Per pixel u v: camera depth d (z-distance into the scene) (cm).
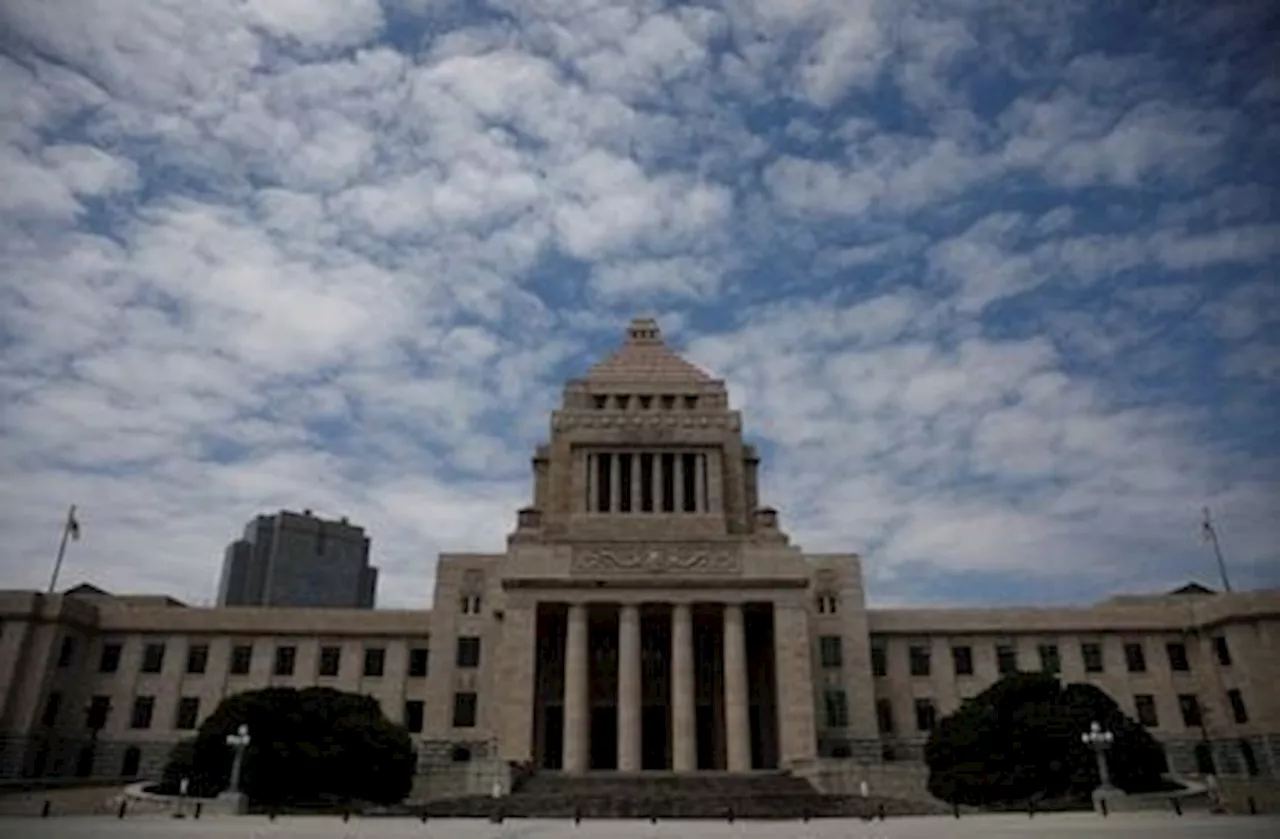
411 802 6588
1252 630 8956
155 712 9438
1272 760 8525
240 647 9781
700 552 8625
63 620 9181
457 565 9706
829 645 9462
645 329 11719
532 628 8288
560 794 6544
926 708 9519
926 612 9862
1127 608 9719
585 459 9762
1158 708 9350
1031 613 9825
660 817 5809
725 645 8362
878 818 5553
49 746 9019
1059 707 6575
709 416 10081
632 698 8094
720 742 8862
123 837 3788
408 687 9638
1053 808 6184
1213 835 3738
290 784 6181
